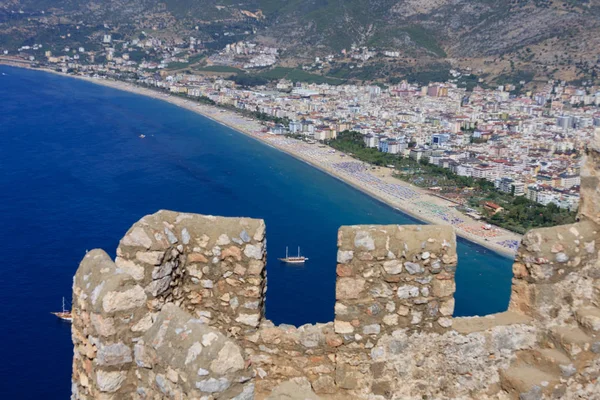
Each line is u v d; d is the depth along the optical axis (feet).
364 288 24.56
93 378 20.53
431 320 24.99
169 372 18.11
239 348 17.98
